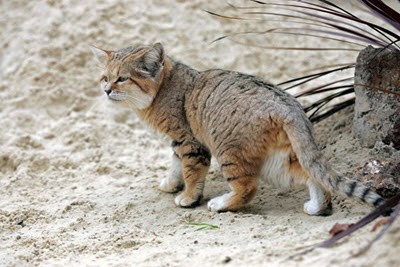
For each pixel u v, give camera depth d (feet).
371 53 33.27
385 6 31.12
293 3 50.39
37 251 28.68
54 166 39.27
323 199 29.48
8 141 41.47
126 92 33.14
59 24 48.91
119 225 31.60
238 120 30.12
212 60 47.80
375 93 33.37
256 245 25.76
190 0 50.93
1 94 45.24
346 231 23.31
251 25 49.73
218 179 36.06
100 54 35.12
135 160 39.93
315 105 37.78
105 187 36.60
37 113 44.04
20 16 49.98
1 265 27.30
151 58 33.06
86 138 41.55
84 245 28.78
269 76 47.03
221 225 29.53
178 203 33.14
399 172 30.96
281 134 29.32
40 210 33.96
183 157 33.19
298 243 25.16
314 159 28.35
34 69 46.37
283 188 32.78
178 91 33.47
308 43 48.88
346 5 50.06
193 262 24.61
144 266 24.94
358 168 31.99
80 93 45.14
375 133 33.58
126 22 49.34
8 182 37.88
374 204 27.17
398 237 22.91
